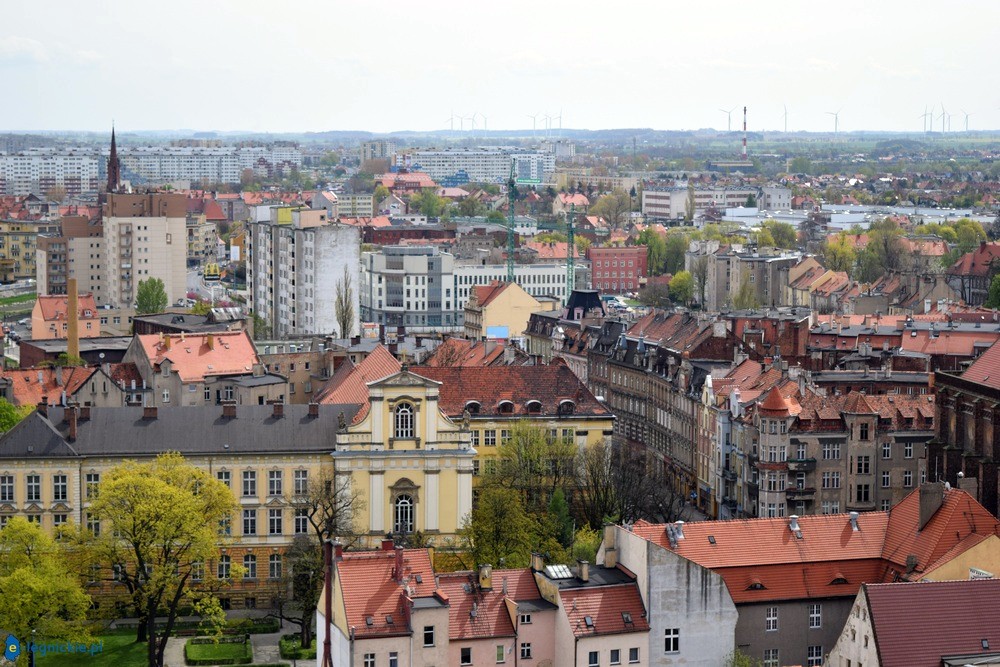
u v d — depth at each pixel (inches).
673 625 7480.3
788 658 7765.8
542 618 7411.4
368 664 7170.3
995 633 6801.2
